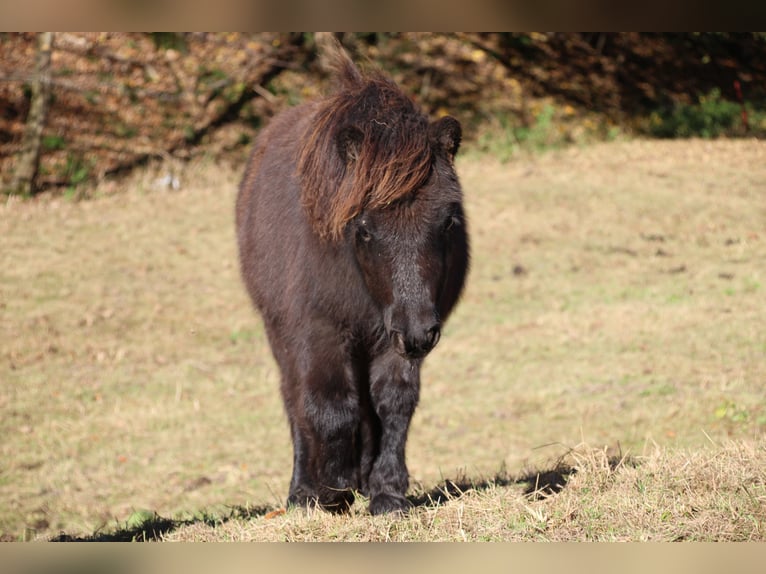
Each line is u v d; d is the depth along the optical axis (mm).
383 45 57000
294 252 12180
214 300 34781
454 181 10617
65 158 45344
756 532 9812
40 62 43719
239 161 49094
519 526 10648
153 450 23922
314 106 14156
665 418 22047
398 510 11406
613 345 28578
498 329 31422
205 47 54125
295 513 12273
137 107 49594
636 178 47500
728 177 46969
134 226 41031
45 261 36594
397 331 10031
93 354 30047
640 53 64125
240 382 28734
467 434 23234
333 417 11750
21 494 21109
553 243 39500
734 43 66750
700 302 31625
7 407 26219
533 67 60125
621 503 10867
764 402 22297
